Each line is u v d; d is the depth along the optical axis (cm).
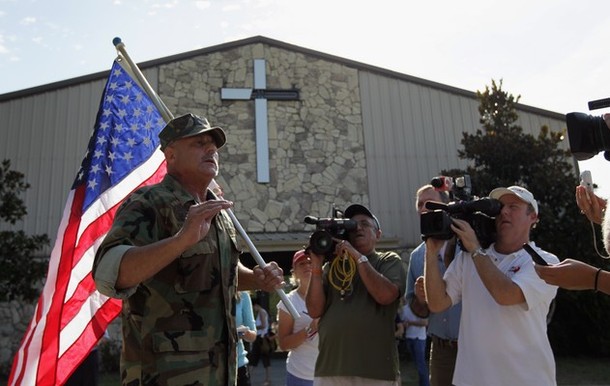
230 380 253
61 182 1413
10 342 1312
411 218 1507
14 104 1438
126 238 238
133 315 247
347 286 385
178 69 1499
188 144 273
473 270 309
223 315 257
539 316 292
